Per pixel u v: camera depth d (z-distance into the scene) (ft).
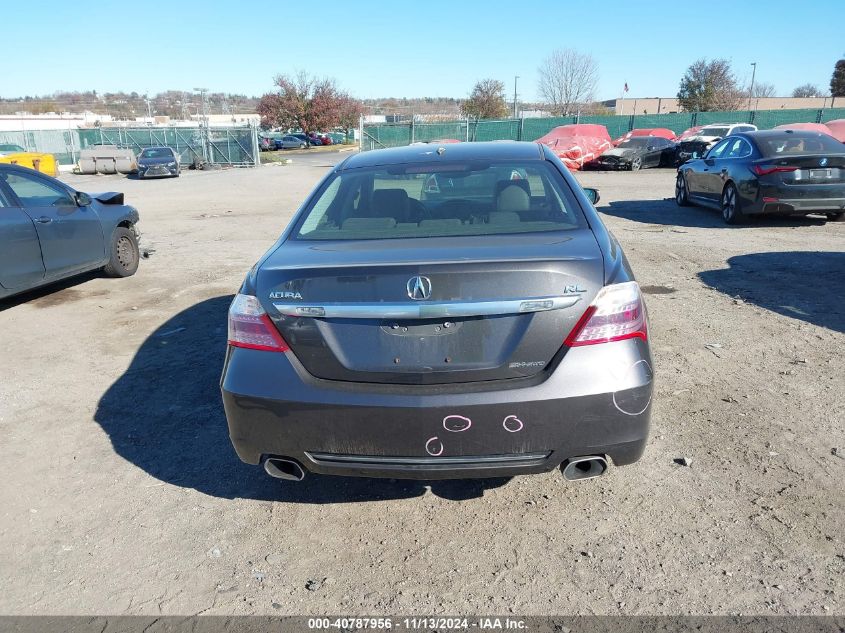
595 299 8.58
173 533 9.96
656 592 8.33
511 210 10.75
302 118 205.26
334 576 8.93
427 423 8.53
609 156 86.89
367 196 11.37
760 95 268.21
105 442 12.89
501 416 8.48
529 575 8.77
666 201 49.08
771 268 24.99
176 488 11.20
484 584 8.65
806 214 35.78
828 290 21.65
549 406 8.46
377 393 8.64
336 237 10.53
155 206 57.52
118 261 26.66
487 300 8.38
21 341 19.24
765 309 19.77
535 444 8.64
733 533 9.37
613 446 8.80
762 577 8.48
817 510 9.80
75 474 11.72
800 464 11.07
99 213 25.61
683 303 20.62
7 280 20.95
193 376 16.10
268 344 9.05
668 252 28.76
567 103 198.18
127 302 23.24
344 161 13.24
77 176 104.47
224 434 13.07
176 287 25.25
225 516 10.37
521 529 9.76
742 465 11.11
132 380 15.98
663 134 102.89
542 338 8.53
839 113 135.13
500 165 11.89
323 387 8.80
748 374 14.89
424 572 8.93
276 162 134.21
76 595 8.69
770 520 9.62
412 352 8.63
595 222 10.40
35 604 8.55
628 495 10.45
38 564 9.33
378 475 9.00
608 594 8.35
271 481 11.35
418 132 119.65
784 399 13.53
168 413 14.07
